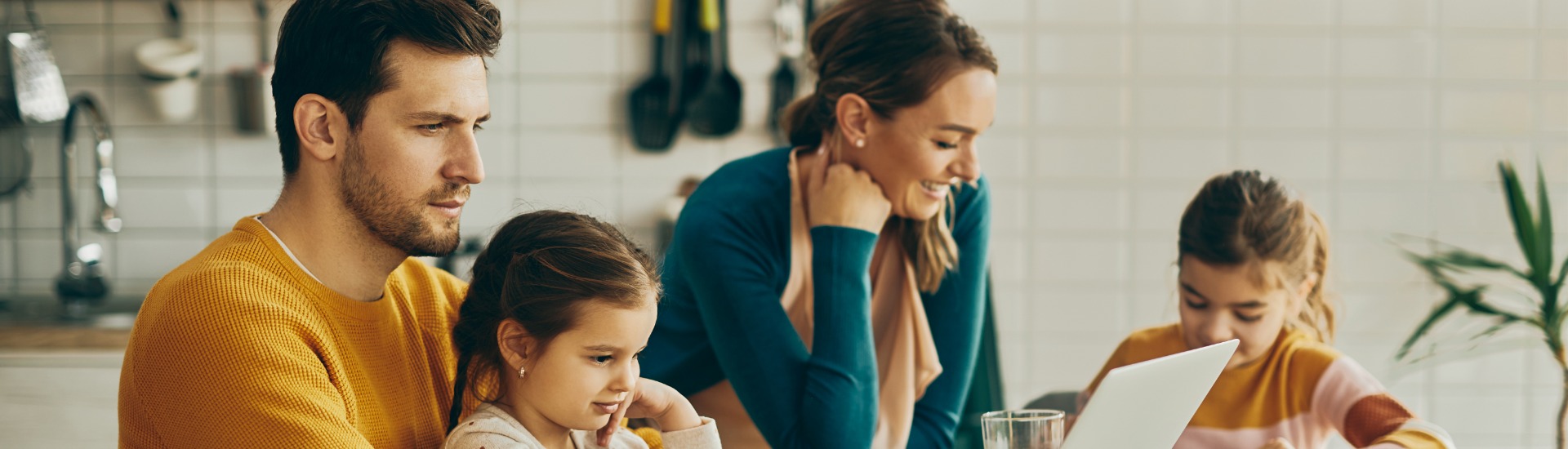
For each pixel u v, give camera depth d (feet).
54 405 6.86
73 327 7.35
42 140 8.89
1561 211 9.06
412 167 2.69
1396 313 9.19
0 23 8.71
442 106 2.68
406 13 2.63
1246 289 4.40
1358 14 9.04
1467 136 9.11
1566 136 9.05
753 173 4.26
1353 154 9.11
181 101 8.74
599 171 9.01
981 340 5.25
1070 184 9.13
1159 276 9.18
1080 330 9.22
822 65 4.12
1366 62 9.07
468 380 3.10
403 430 2.95
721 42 8.86
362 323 2.86
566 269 2.85
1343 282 9.18
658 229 8.97
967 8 9.02
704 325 4.19
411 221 2.74
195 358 2.45
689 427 3.37
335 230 2.77
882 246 4.40
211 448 2.42
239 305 2.51
